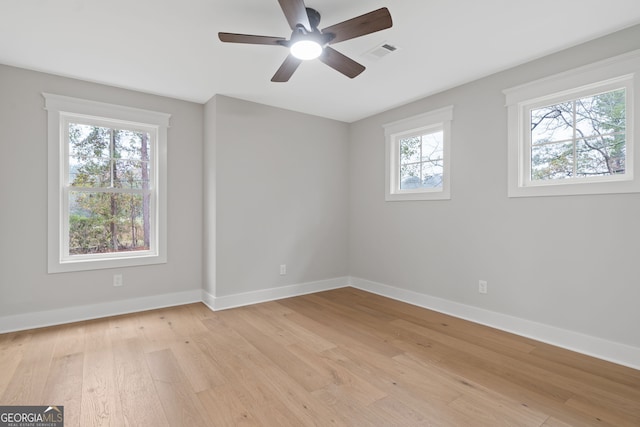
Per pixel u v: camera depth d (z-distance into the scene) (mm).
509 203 2857
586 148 2471
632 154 2221
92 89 3129
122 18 2107
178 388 1937
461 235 3234
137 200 3443
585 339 2418
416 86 3273
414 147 3816
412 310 3477
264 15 2094
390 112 4016
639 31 2172
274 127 3904
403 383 2010
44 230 2922
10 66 2783
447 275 3359
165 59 2678
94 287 3156
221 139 3510
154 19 2121
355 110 4062
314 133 4266
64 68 2838
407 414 1708
